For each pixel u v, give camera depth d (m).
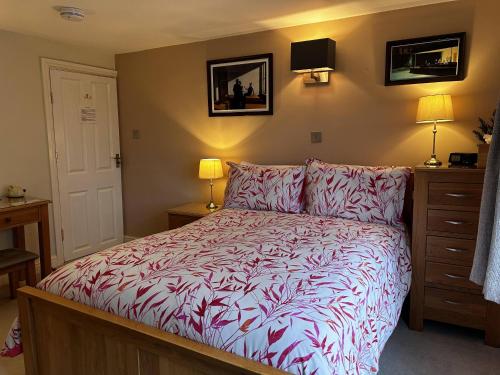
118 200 4.52
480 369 2.15
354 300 1.56
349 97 3.18
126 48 4.10
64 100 3.87
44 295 1.77
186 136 4.04
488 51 2.67
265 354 1.26
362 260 1.93
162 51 4.05
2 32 3.35
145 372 1.48
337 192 2.85
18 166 3.53
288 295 1.50
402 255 2.46
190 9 2.86
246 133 3.71
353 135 3.21
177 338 1.39
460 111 2.79
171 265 1.82
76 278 1.78
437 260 2.47
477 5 2.67
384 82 3.03
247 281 1.61
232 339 1.33
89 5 2.76
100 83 4.21
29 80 3.57
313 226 2.54
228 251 2.02
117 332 1.52
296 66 3.14
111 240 4.47
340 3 2.79
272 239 2.24
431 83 2.87
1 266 2.81
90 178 4.18
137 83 4.26
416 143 2.97
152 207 4.38
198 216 3.46
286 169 3.16
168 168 4.21
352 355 1.40
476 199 2.32
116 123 4.41
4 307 3.02
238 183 3.28
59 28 3.32
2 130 3.40
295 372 1.21
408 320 2.66
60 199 3.90
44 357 1.83
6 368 2.23
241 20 3.15
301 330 1.29
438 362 2.22
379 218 2.69
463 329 2.60
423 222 2.48
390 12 2.96
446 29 2.78
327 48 3.03
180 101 4.03
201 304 1.46
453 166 2.47
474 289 2.39
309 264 1.83
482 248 1.46
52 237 3.85
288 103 3.46
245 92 3.63
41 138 3.70
